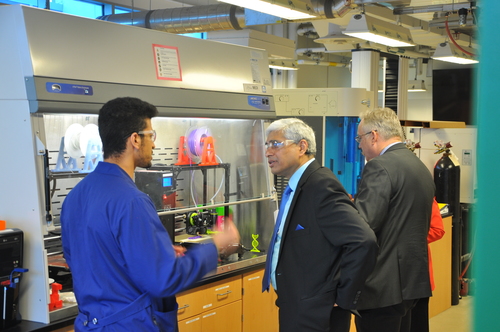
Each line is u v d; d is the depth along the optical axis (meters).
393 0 5.32
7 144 2.05
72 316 2.09
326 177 1.90
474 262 0.30
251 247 3.16
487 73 0.28
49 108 2.00
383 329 2.31
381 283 2.22
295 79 9.23
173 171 2.67
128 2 6.57
